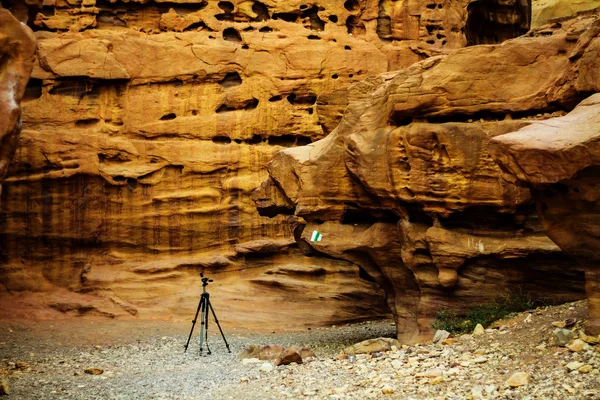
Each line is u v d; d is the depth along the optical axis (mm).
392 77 15805
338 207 15734
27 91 23156
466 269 13938
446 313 13977
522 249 13391
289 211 17391
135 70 23422
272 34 24047
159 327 19844
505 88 13773
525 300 13492
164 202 23109
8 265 22172
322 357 13625
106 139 23047
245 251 22688
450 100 13961
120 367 14125
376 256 15188
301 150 16594
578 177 9766
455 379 9805
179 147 23219
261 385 11000
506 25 27156
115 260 22812
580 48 12586
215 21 24125
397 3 25203
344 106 18109
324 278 22297
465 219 14070
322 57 23891
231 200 23266
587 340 9938
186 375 12656
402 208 14508
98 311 21250
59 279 22484
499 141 10195
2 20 12078
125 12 24188
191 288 22203
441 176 13828
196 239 23109
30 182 22484
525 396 8578
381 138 14656
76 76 23094
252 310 21375
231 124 23516
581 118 10102
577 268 13250
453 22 25266
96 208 22859
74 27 23500
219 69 23625
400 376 10445
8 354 15766
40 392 11406
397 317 15180
